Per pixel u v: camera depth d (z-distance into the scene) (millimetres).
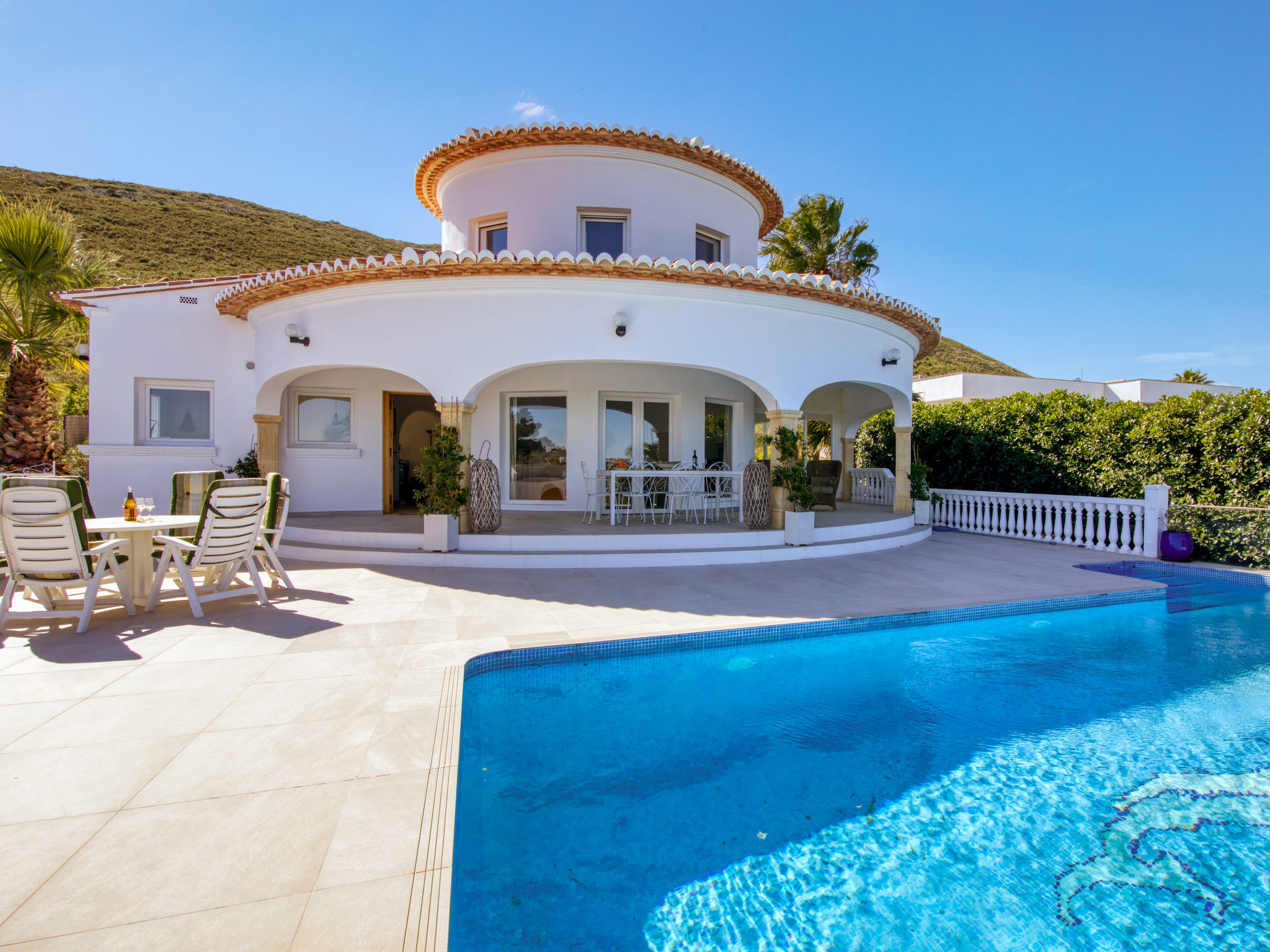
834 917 2656
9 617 5539
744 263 13305
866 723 4652
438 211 14828
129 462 10922
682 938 2516
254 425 11500
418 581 7953
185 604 6613
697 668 5754
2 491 5418
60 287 14258
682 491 11875
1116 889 2857
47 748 3355
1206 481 10734
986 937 2561
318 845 2521
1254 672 5773
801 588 7812
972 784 3797
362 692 4219
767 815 3424
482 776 3797
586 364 12172
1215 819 3441
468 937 2486
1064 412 13250
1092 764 4059
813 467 15789
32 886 2238
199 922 2072
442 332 9094
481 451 12312
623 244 11828
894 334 11797
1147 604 7926
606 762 3996
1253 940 2543
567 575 8484
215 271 45375
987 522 13820
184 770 3125
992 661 6027
